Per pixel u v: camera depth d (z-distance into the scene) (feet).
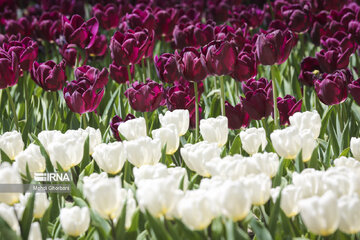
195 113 16.05
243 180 9.51
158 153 11.66
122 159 11.57
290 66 23.81
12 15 30.73
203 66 14.58
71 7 29.73
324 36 20.58
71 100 15.12
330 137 14.65
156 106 15.20
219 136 13.01
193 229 9.09
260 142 12.53
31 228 9.40
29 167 11.78
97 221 10.00
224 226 9.11
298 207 9.78
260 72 23.71
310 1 27.99
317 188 9.62
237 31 19.86
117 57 17.20
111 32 26.94
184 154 11.53
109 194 9.01
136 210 9.84
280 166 11.35
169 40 25.31
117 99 19.93
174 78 16.76
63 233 10.73
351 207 8.69
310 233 10.41
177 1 37.50
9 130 18.02
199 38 20.65
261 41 14.43
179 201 9.29
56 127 17.25
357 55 22.15
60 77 16.67
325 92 14.88
